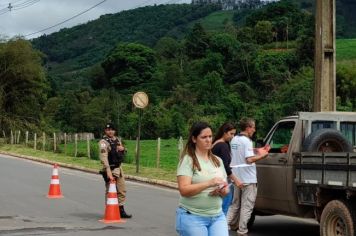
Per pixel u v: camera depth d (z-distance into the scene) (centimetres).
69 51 17538
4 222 1179
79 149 4312
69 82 13425
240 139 1025
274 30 10912
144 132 7375
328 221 902
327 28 1559
